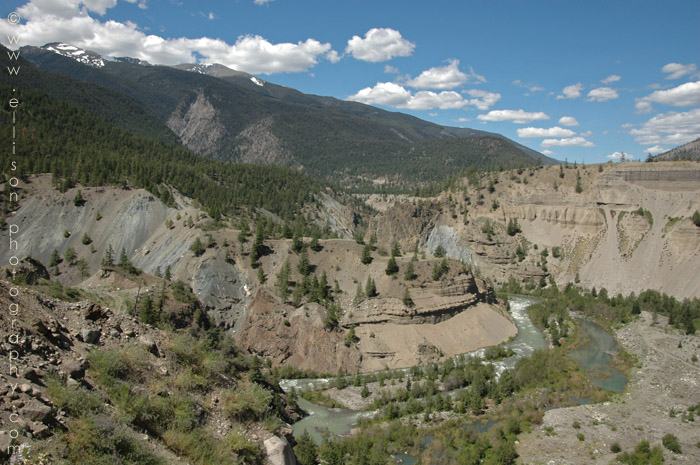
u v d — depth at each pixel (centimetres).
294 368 9969
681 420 7644
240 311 12100
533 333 13000
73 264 14512
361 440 6606
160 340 3597
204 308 10312
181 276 12662
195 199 18488
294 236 14175
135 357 3152
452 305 12075
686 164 19538
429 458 6350
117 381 2841
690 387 9025
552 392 8719
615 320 14075
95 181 17762
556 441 6881
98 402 2544
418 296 11838
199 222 15400
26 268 7056
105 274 10075
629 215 19088
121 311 7944
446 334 11506
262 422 3516
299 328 10612
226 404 3388
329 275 12731
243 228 14638
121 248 15388
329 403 8350
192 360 3584
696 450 6619
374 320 11156
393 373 9731
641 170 19888
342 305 11506
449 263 13250
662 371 9900
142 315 7781
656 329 12650
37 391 2333
